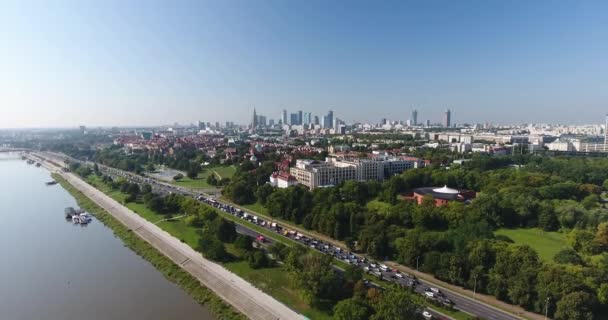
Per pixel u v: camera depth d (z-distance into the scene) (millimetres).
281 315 181000
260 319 183375
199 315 195125
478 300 192000
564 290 168375
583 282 175125
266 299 195875
